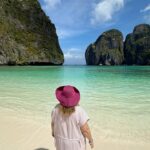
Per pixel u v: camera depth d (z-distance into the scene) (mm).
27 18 94750
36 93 14391
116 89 16500
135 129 7258
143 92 14906
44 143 5953
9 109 9898
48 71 43250
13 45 79625
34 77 27688
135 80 24391
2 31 79750
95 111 9594
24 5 96625
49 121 7980
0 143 5906
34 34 92750
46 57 90625
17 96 13289
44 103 11234
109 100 11984
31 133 6641
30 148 5664
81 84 19953
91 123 7910
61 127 3672
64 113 3617
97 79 25469
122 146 5867
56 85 18938
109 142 6121
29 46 86250
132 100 12008
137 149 5684
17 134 6543
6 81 22328
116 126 7566
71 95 3500
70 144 3646
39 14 99750
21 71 41812
